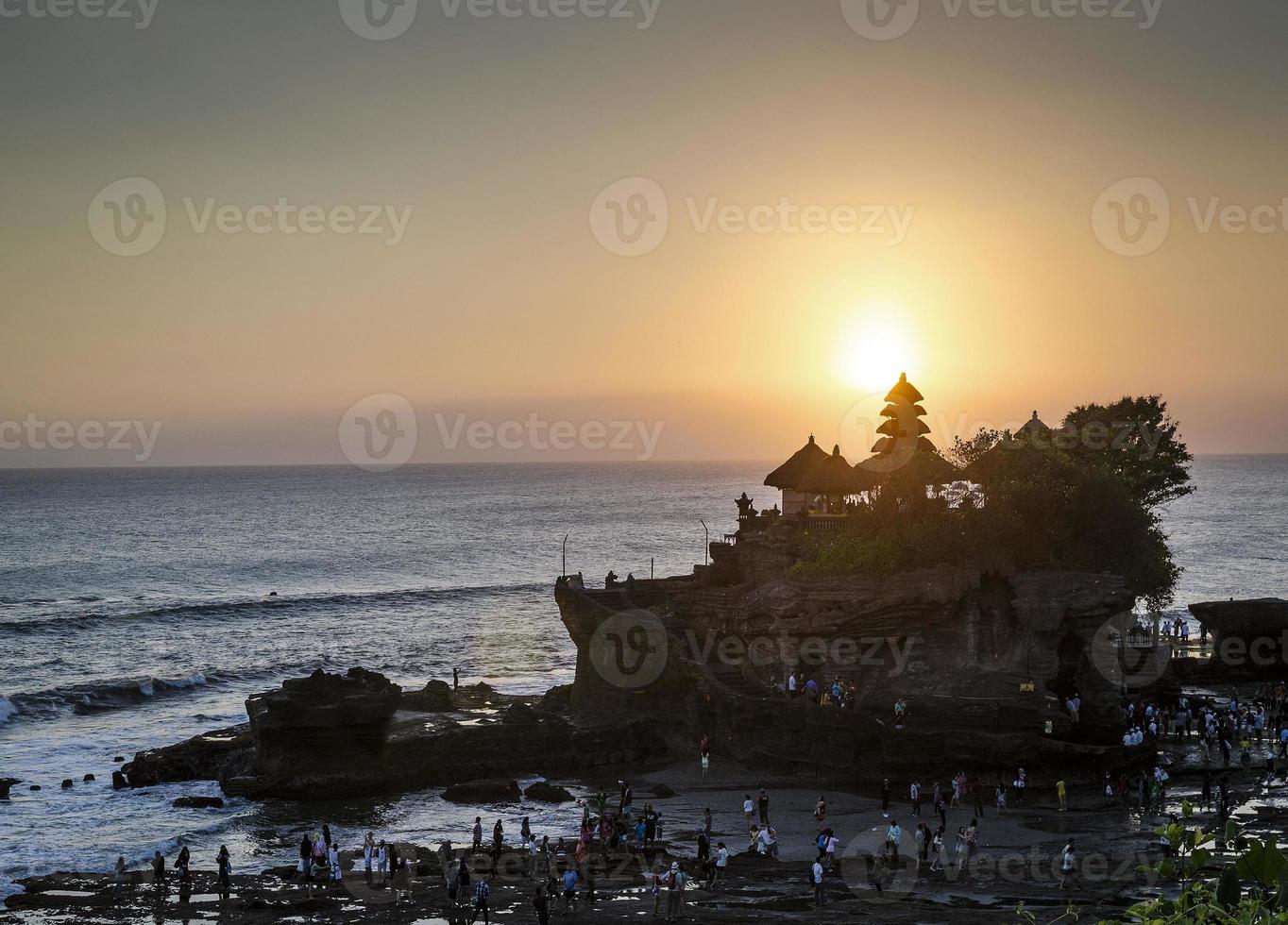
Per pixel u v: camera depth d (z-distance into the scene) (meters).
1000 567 68.88
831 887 50.56
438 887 53.03
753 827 57.50
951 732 64.31
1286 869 13.60
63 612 151.88
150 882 54.59
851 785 66.50
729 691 72.12
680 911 47.59
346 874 55.06
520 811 65.19
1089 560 71.88
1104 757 63.41
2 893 53.78
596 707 78.12
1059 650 67.88
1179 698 78.69
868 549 72.12
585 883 53.03
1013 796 62.44
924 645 69.06
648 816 58.88
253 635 136.38
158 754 74.12
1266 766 65.50
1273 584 164.62
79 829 63.78
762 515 86.62
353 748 69.88
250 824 63.97
